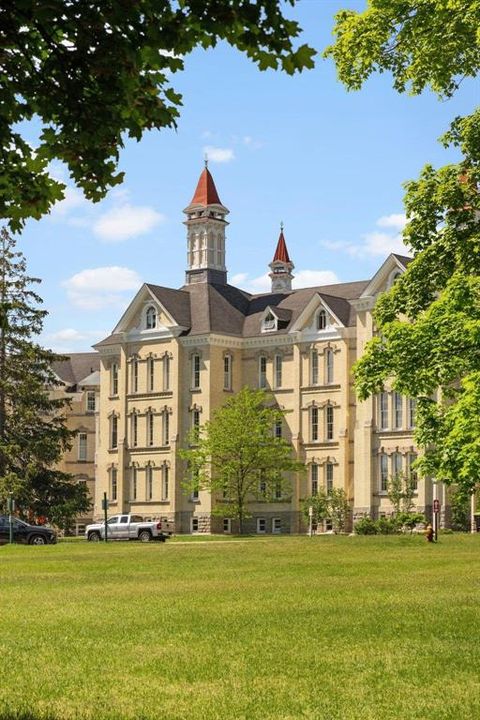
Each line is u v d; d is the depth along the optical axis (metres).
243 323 99.19
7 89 10.73
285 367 94.69
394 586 32.75
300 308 97.62
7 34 10.51
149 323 100.19
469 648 20.28
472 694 16.03
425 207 37.69
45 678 17.58
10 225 11.53
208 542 68.81
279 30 10.13
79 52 10.40
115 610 27.03
